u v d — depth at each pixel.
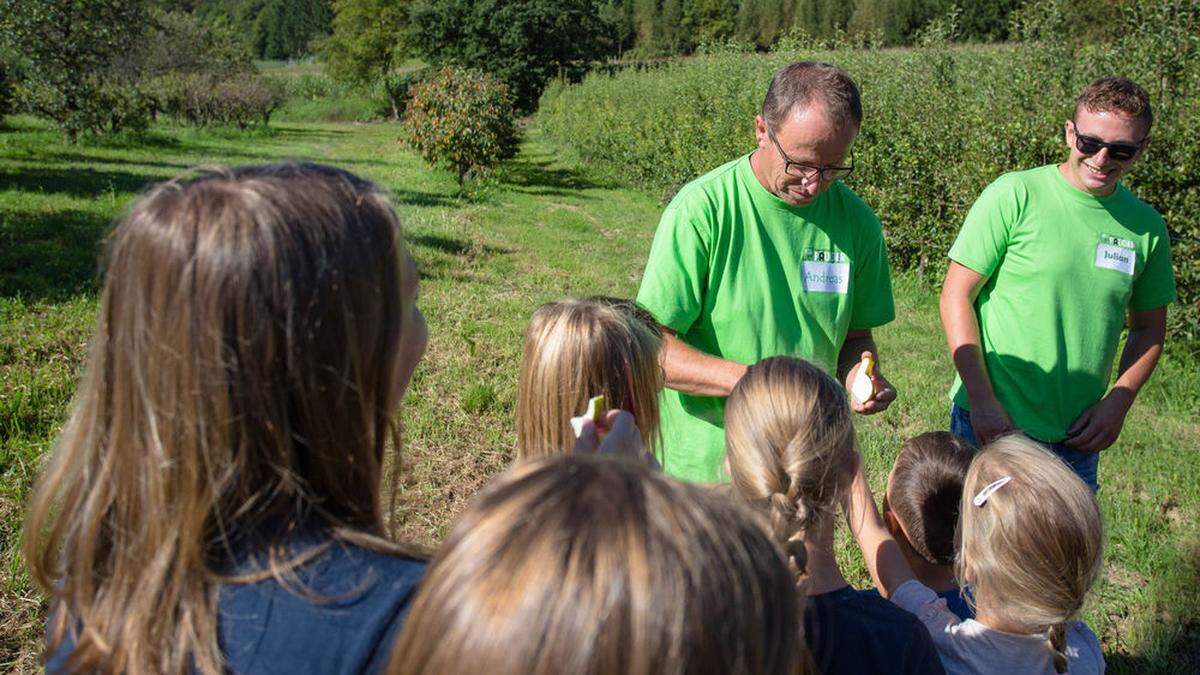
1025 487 1.95
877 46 12.10
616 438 1.59
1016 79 8.73
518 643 0.81
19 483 4.04
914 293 9.73
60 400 5.14
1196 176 6.96
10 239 9.38
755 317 2.65
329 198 1.09
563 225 14.14
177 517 1.01
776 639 0.89
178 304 1.00
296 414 1.04
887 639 1.64
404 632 0.91
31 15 16.89
